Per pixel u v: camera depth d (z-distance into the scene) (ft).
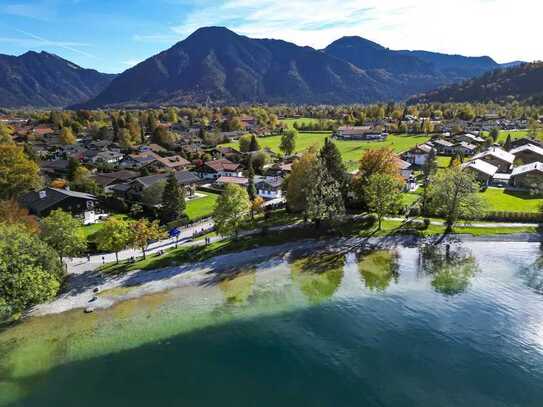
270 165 524.52
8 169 322.55
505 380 133.18
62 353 150.20
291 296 192.03
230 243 252.42
